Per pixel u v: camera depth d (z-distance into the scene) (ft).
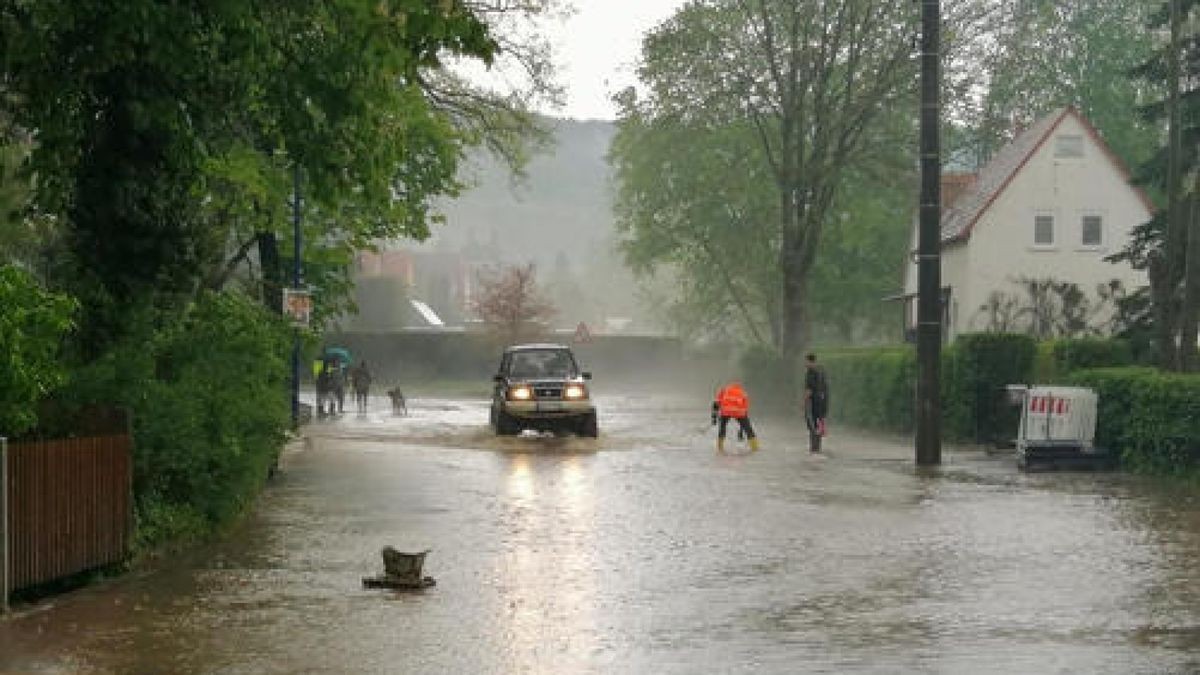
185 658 54.08
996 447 165.78
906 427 210.38
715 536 90.33
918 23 281.33
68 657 54.13
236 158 118.42
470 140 193.47
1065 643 56.95
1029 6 290.56
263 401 95.09
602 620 62.13
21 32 73.87
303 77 81.71
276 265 187.21
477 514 101.86
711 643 57.16
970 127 303.27
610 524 96.48
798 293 308.60
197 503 86.84
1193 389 129.59
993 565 78.13
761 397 317.63
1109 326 298.35
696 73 297.33
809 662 53.57
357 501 110.22
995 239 314.14
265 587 70.38
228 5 74.23
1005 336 180.34
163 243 88.63
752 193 386.52
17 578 63.57
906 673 51.67
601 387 473.67
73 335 86.28
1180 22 173.88
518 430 191.83
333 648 56.08
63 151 78.74
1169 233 172.35
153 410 80.79
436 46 74.49
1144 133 395.34
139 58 77.56
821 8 291.38
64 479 67.77
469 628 60.18
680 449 175.22
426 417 271.69
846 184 372.38
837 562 79.25
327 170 85.92
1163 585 71.26
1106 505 109.50
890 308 422.82
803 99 299.58
